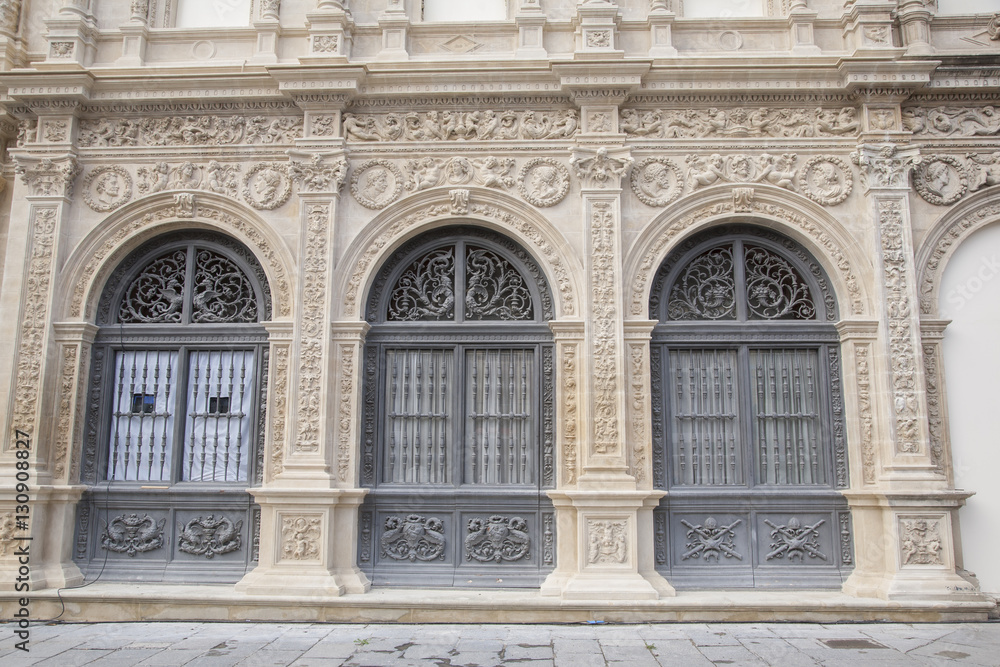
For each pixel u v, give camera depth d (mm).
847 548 9016
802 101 9617
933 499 8555
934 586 8336
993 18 9859
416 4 10422
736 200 9469
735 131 9594
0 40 10156
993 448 9031
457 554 9102
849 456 9070
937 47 9883
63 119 9836
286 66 9422
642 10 10148
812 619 8258
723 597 8523
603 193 9375
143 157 9875
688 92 9531
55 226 9641
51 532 9094
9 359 9336
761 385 9453
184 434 9656
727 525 9109
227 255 9883
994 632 7773
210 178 9750
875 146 9352
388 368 9625
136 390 9766
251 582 8695
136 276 10055
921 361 8906
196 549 9250
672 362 9531
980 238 9516
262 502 8930
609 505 8625
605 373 8992
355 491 8914
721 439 9367
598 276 9211
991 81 9406
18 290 9477
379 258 9562
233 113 9906
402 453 9453
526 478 9336
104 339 9797
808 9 9867
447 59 9984
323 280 9328
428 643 7453
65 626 8266
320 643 7453
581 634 7789
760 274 9703
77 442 9438
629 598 8359
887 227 9227
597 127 9531
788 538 9070
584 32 9695
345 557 8883
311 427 9008
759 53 9836
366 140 9711
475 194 9586
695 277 9703
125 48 10156
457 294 9695
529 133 9633
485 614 8359
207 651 7152
